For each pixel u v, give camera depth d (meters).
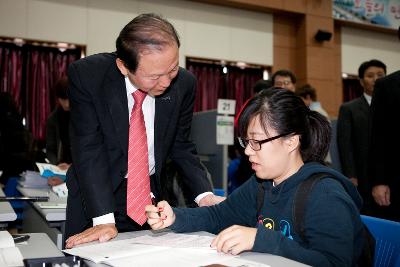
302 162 1.15
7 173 3.36
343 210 0.98
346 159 2.92
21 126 3.49
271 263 0.87
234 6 6.08
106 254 0.93
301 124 1.07
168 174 1.72
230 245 0.92
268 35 6.37
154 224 1.17
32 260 0.84
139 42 1.11
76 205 1.36
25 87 5.11
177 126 1.49
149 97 1.36
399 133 2.15
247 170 2.55
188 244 1.04
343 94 7.05
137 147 1.31
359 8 6.78
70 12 5.17
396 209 2.17
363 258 1.04
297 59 6.52
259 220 1.15
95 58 1.35
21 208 2.81
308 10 6.40
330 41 6.52
